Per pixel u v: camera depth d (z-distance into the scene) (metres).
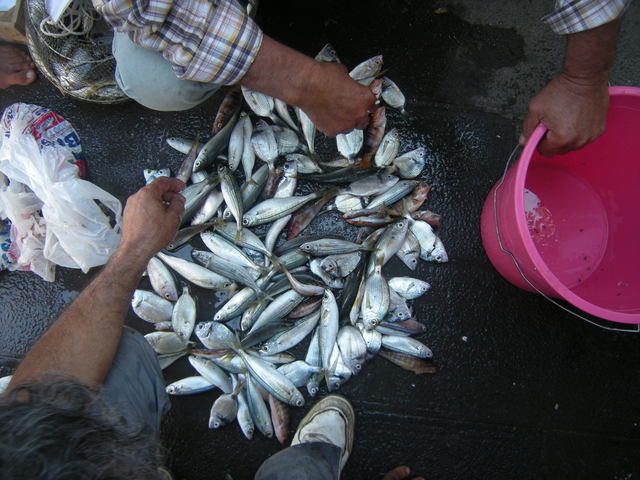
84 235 2.13
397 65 2.42
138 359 1.54
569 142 1.72
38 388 0.91
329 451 2.02
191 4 1.38
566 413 2.28
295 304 2.28
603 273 2.19
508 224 1.89
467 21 2.44
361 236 2.32
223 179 2.25
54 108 2.43
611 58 1.53
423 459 2.25
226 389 2.26
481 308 2.32
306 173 2.33
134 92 1.89
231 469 2.24
